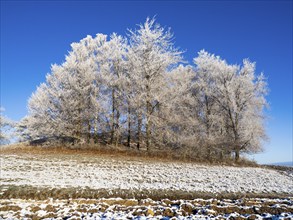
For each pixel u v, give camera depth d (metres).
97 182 14.27
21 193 11.54
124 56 30.98
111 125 29.47
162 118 28.12
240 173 19.75
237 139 27.94
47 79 30.42
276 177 19.33
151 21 28.91
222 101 30.06
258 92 29.95
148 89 28.03
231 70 30.17
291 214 9.22
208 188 13.77
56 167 18.22
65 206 9.87
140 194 12.05
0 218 8.50
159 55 28.61
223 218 8.55
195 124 29.20
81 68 29.80
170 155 25.28
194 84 31.81
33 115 29.84
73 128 29.67
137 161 22.23
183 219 8.43
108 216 8.67
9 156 22.12
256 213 9.52
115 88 29.72
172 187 13.47
